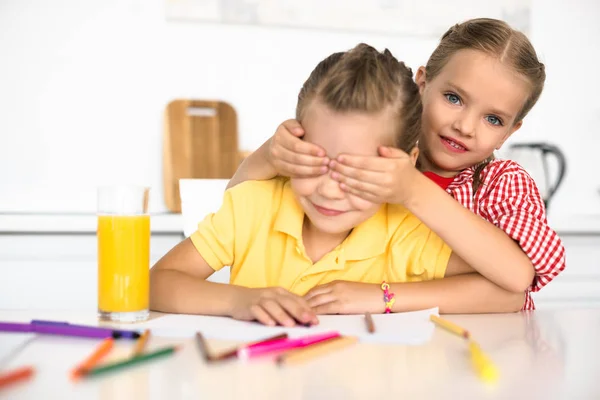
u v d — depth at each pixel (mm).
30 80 2303
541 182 2555
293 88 2455
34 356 581
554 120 2633
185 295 852
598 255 2344
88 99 2334
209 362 559
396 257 1002
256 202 1032
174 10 2344
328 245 1014
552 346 673
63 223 2047
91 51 2326
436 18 2531
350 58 860
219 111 2355
